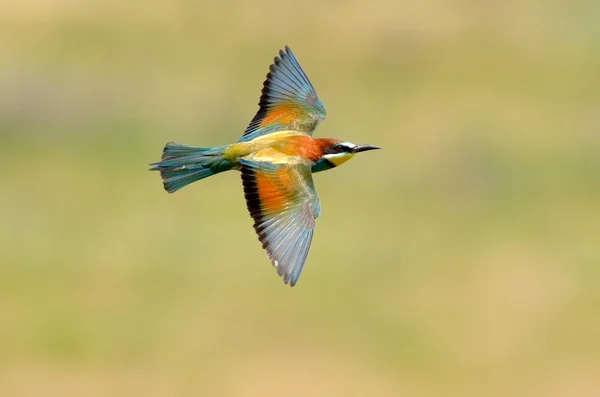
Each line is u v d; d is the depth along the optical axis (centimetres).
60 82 2211
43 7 2431
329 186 1966
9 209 1791
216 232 1727
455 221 1895
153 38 2389
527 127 2269
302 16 2525
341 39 2481
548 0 2739
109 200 1847
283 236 763
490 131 2223
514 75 2447
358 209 1877
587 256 1781
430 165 2095
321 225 1788
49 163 1991
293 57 887
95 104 2183
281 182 784
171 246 1673
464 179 2061
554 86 2425
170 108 2202
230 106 2222
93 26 2398
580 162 2164
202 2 2503
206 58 2355
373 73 2400
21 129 2111
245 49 2400
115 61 2305
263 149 809
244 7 2511
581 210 1973
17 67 2233
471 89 2392
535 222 1925
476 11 2664
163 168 816
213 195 1844
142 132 2130
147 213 1800
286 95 878
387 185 2002
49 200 1839
